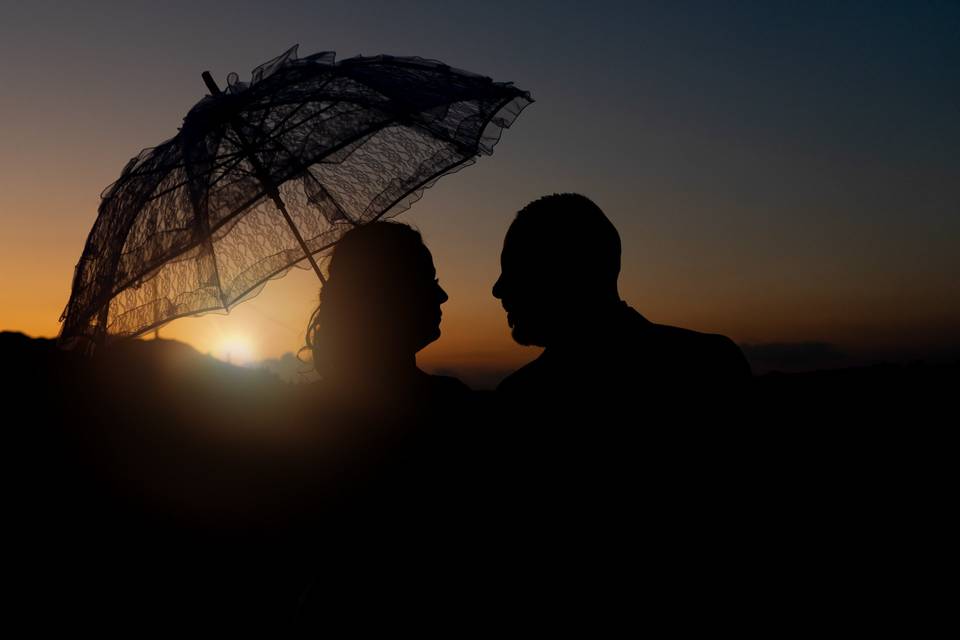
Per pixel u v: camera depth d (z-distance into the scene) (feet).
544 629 5.70
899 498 19.51
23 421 35.68
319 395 7.05
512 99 9.86
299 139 9.04
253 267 8.81
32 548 20.26
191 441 31.89
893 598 12.89
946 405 33.71
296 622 7.06
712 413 5.72
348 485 6.80
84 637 14.42
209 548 18.22
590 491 5.71
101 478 27.71
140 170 9.87
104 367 44.83
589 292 6.13
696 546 5.57
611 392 5.86
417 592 6.64
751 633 5.50
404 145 9.34
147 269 8.81
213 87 9.79
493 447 6.25
